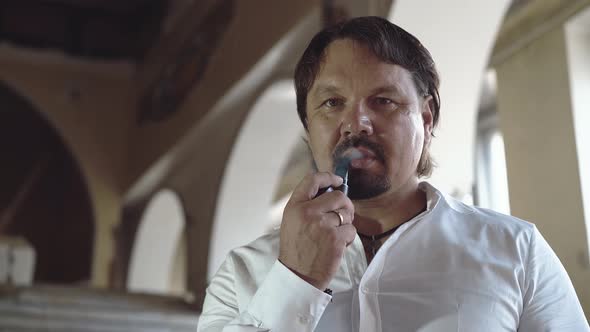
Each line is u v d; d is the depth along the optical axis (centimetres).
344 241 144
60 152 1959
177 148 1254
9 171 1947
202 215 1121
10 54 1658
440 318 150
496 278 154
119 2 1712
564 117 611
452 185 530
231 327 152
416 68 172
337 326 156
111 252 1658
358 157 161
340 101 170
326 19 676
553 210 592
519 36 675
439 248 159
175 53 1356
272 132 989
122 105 1720
